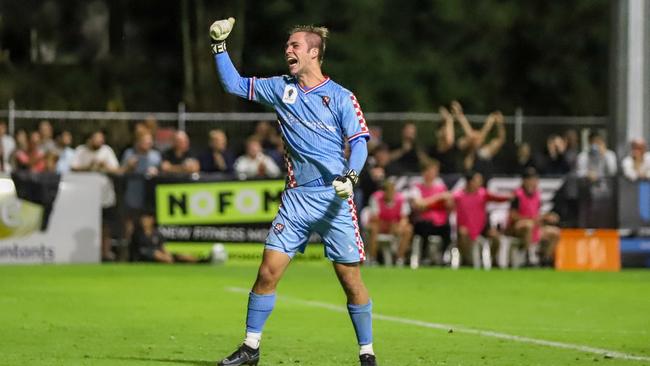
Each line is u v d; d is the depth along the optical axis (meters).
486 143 73.50
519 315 33.53
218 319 31.58
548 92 105.88
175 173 53.19
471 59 105.12
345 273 21.61
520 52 106.38
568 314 33.94
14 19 105.75
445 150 56.22
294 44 21.41
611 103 57.19
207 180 52.56
